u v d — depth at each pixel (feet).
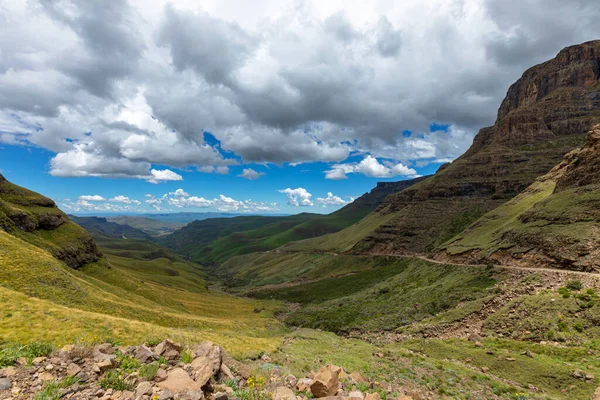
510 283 189.47
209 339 98.84
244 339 120.57
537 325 127.85
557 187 274.57
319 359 94.58
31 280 172.65
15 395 28.02
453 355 122.52
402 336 175.94
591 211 202.90
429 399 69.10
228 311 397.80
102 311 177.47
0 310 81.51
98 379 33.01
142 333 87.76
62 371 34.12
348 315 277.64
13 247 203.21
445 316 180.45
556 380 87.66
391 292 311.06
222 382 38.99
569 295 139.23
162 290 415.03
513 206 368.89
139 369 36.81
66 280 192.85
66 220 422.82
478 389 82.28
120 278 369.50
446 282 250.98
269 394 37.58
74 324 82.38
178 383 32.83
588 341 108.68
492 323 147.84
